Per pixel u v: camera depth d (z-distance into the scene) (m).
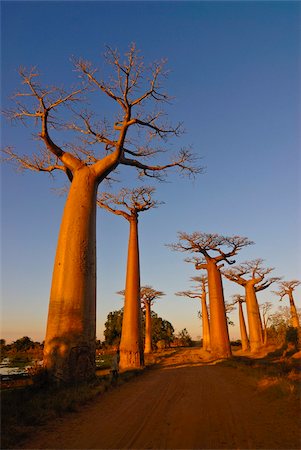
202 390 9.87
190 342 72.50
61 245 11.23
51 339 10.09
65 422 6.18
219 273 28.77
